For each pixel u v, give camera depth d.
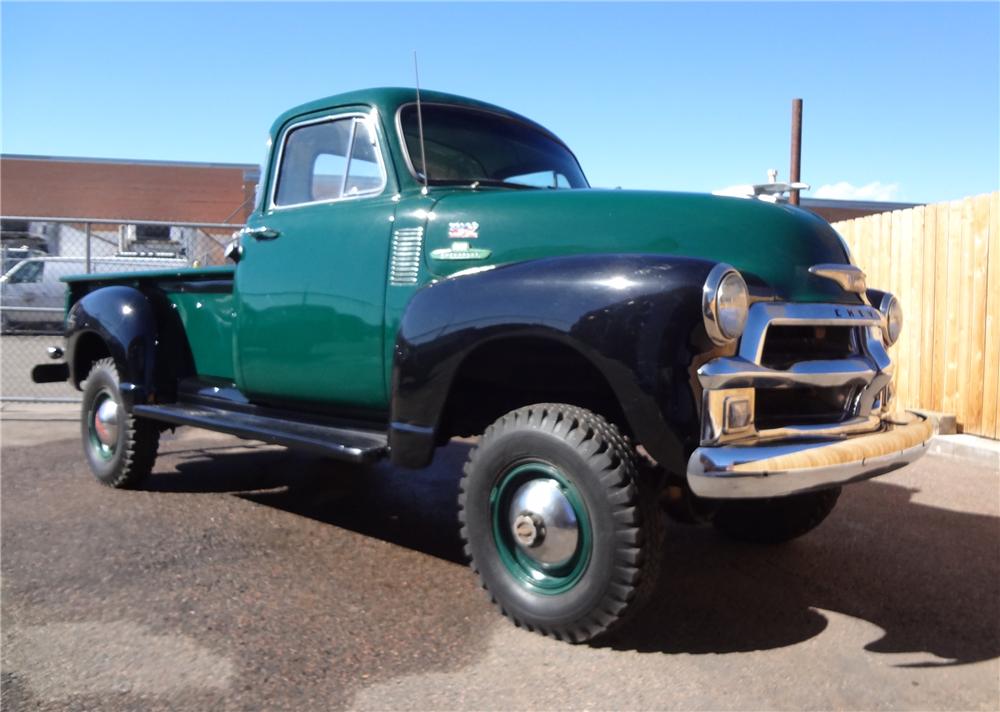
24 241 13.73
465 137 4.19
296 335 4.14
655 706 2.58
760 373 2.80
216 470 5.85
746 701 2.63
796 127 13.45
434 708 2.56
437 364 3.22
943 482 5.66
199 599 3.40
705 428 2.71
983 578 3.76
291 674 2.76
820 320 3.00
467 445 7.06
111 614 3.24
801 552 4.12
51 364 5.76
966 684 2.77
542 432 2.93
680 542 4.27
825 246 3.28
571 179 4.67
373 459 3.51
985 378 6.83
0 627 3.11
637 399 2.77
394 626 3.16
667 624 3.21
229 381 4.91
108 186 29.92
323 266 4.01
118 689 2.65
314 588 3.55
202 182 30.36
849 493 5.36
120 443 5.08
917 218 7.57
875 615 3.33
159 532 4.32
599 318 2.83
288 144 4.44
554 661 2.88
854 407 3.19
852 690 2.71
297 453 6.50
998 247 6.68
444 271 3.54
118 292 5.23
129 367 4.98
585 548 2.88
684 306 2.75
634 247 3.18
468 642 3.02
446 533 4.40
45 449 6.55
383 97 4.04
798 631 3.16
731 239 3.12
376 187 3.95
